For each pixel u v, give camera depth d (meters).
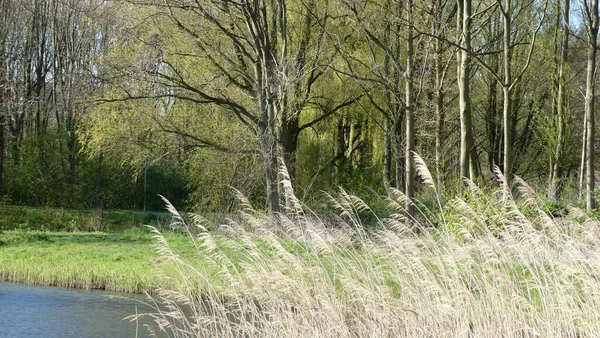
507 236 10.02
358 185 29.47
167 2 24.47
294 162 27.98
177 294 10.40
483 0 28.86
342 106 28.98
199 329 9.91
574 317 8.81
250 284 11.59
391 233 10.41
